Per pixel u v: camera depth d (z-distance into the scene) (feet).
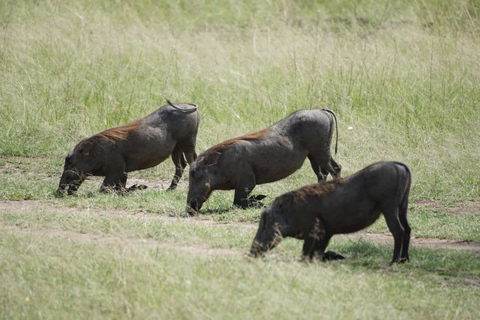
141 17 258.37
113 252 80.43
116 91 183.62
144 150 124.47
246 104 180.14
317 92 177.99
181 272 72.33
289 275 71.87
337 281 71.67
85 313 64.69
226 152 111.65
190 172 110.83
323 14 252.01
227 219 106.93
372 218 82.74
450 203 120.06
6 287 69.82
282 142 113.80
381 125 160.56
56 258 78.02
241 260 78.43
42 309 65.31
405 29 220.43
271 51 204.74
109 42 211.61
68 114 171.53
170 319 62.23
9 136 164.55
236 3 264.93
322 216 81.97
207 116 174.50
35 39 209.26
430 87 172.96
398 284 74.69
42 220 101.14
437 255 86.69
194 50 212.02
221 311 63.26
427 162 139.64
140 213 111.86
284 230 82.02
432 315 66.18
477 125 156.56
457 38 200.75
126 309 64.39
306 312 63.41
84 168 122.31
